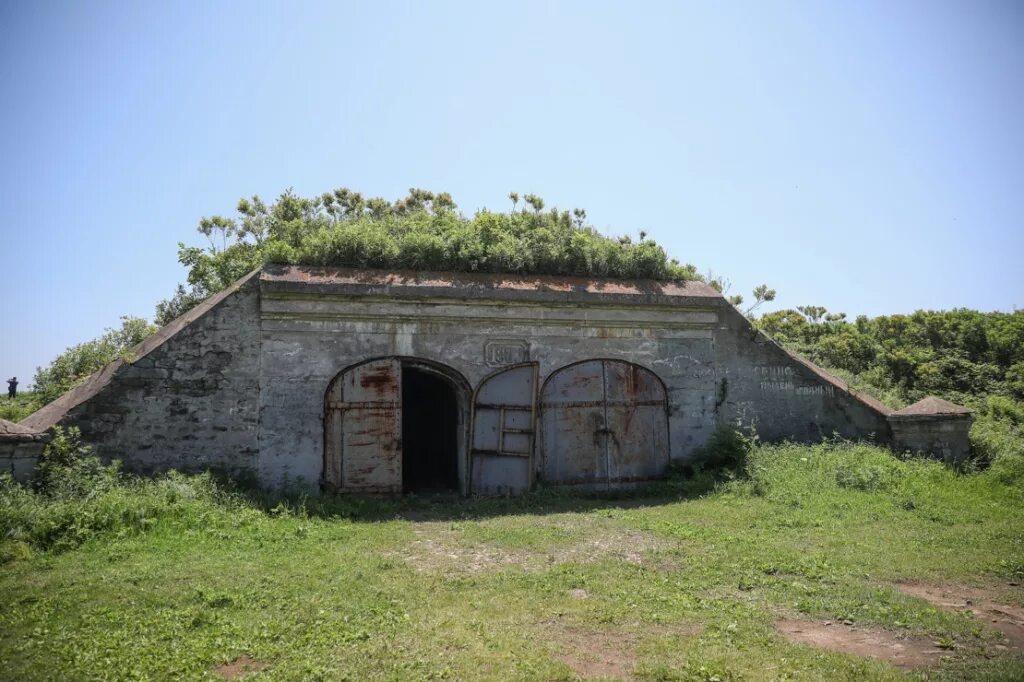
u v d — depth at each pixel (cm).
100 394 1166
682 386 1488
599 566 800
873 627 621
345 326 1303
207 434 1214
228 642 564
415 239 1445
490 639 572
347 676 504
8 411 1891
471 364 1362
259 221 2170
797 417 1541
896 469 1298
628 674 515
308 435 1261
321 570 769
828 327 2456
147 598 664
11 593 679
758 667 522
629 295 1453
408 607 652
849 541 916
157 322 2156
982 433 1519
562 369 1407
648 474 1430
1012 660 544
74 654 540
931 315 2378
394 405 1297
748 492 1249
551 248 1523
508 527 1031
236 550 860
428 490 1453
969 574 780
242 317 1255
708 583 734
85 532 870
